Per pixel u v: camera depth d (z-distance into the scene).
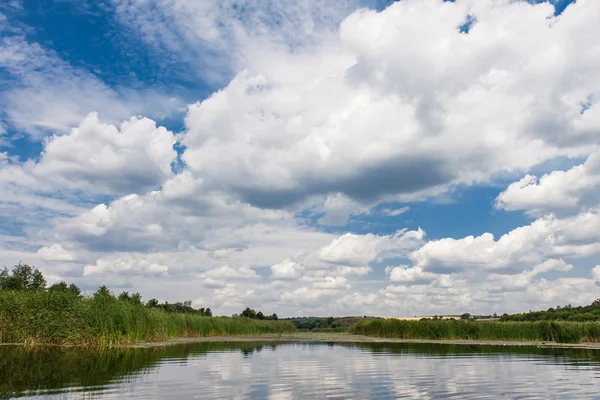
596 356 30.33
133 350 32.66
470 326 59.62
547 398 14.28
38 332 35.62
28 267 68.00
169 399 13.55
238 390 15.39
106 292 40.03
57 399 13.22
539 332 55.06
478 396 14.57
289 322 93.19
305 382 17.42
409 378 18.70
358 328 77.94
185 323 60.31
